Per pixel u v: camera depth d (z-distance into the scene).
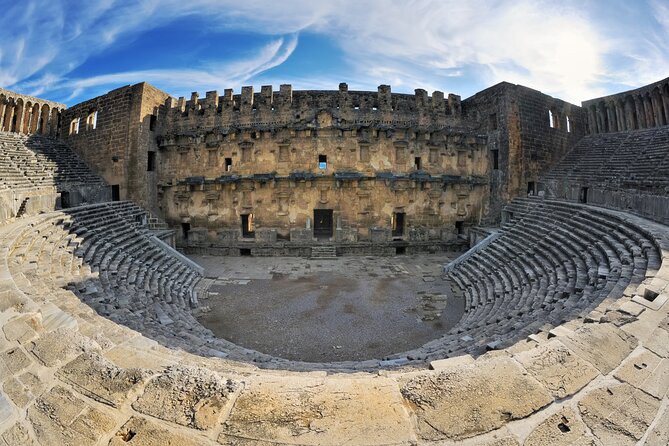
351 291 20.11
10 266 11.01
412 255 30.09
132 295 14.27
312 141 29.86
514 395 4.30
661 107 30.16
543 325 9.28
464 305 17.73
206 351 9.49
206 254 30.62
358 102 30.33
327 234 34.28
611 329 5.97
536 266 17.23
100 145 31.58
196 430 3.83
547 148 32.62
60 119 35.88
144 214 28.61
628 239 14.37
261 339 14.11
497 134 31.09
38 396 4.29
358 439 3.73
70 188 26.78
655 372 4.97
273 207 30.20
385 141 30.19
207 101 30.86
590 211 19.91
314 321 15.89
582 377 4.71
